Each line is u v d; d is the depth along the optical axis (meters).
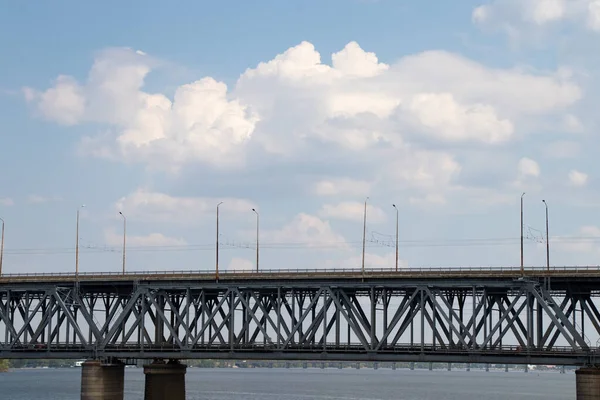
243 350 108.44
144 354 113.75
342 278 105.19
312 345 105.62
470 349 98.38
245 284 109.88
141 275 115.31
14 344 118.38
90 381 114.00
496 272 99.12
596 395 92.31
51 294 118.56
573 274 96.69
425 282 101.62
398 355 101.50
